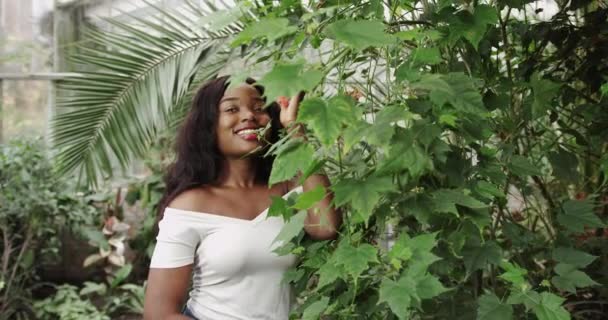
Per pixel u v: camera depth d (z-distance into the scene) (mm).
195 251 1586
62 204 3801
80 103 2822
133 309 3781
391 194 1069
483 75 1328
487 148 1173
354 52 1031
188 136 1649
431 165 999
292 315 1339
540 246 1468
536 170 1205
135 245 3902
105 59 2801
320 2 1138
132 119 2795
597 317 1643
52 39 4309
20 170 3629
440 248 1161
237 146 1608
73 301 3801
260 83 803
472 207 1030
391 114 918
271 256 1537
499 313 1022
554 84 1276
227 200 1606
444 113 1040
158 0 3527
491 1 1335
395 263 1000
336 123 845
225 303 1544
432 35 977
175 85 2768
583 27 1667
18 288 3750
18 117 4328
